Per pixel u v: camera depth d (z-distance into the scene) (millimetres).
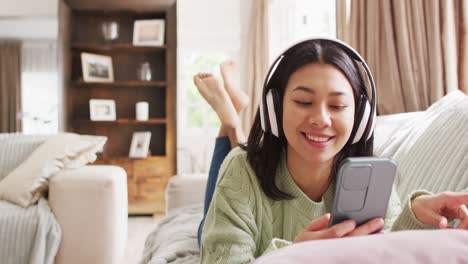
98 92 4844
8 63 8055
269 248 625
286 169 837
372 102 763
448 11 1997
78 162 2506
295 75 696
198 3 4828
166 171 4547
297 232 828
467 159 1038
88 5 4652
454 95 1511
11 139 2766
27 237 2086
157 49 4785
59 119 4410
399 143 1494
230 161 887
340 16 2662
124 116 4871
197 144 4945
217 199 838
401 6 2115
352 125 697
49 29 7270
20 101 8109
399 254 266
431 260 262
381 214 560
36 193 2275
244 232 792
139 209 4469
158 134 4914
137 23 4805
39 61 8234
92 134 4820
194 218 1644
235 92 1724
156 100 4918
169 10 4664
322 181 823
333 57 684
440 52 2018
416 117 1557
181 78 4918
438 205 622
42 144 2611
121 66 4898
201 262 825
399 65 2172
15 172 2395
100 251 2176
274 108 760
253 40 4285
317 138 675
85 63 4633
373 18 2279
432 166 1154
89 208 2186
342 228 525
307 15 3779
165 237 1468
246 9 4836
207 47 4855
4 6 5348
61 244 2162
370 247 273
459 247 272
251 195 836
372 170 540
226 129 1447
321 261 260
